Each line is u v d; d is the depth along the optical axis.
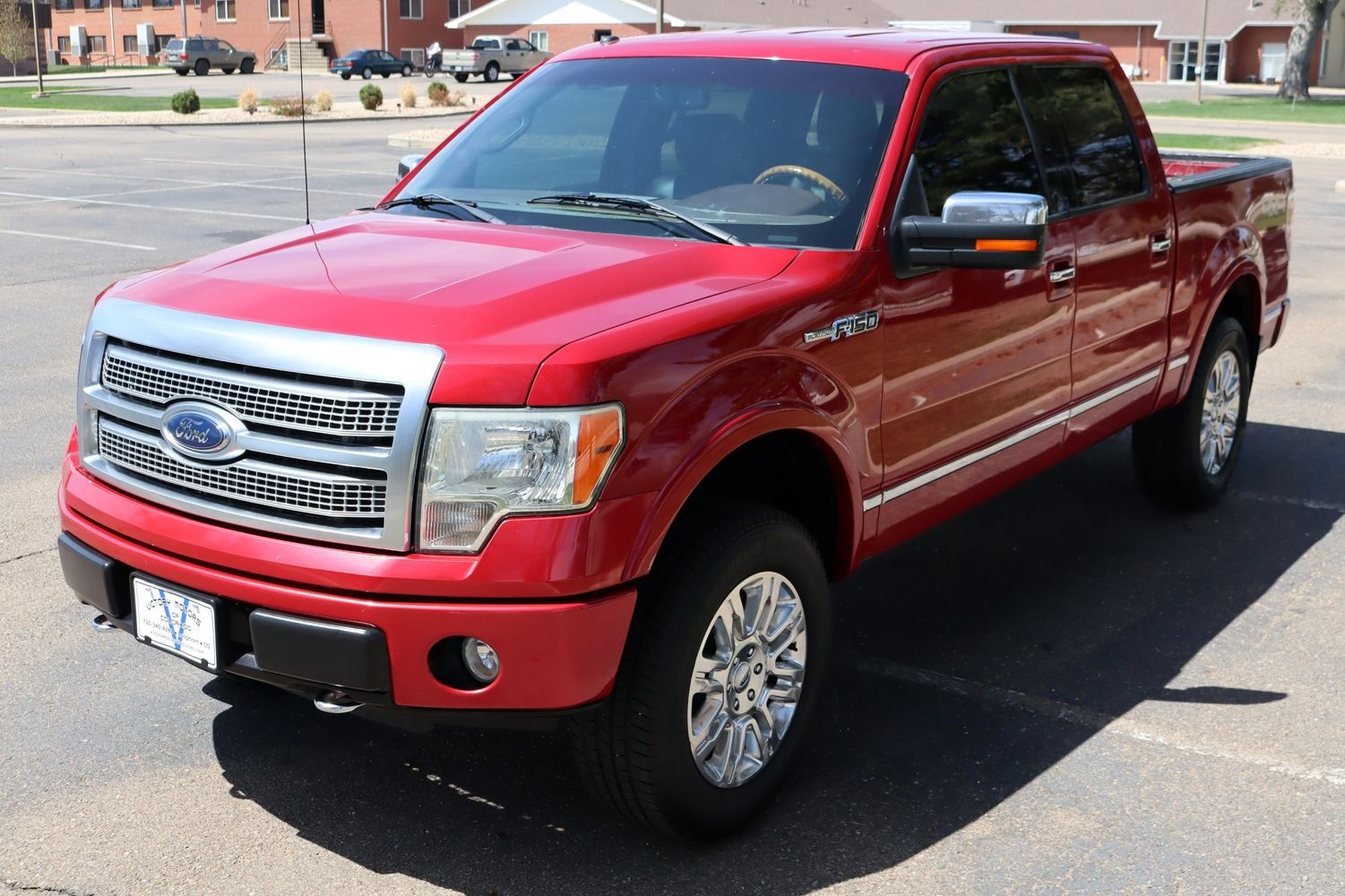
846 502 3.69
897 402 3.83
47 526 5.74
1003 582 5.31
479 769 3.82
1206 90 57.09
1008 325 4.27
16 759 3.81
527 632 2.91
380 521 2.96
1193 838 3.49
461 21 61.69
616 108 4.34
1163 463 5.93
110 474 3.36
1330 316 10.95
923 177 3.98
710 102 4.22
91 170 22.69
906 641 4.74
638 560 3.00
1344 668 4.55
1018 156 4.47
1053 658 4.61
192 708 4.16
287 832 3.47
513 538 2.90
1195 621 4.94
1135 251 5.03
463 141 4.57
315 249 3.67
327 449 2.96
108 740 3.94
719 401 3.17
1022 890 3.25
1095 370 4.89
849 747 3.96
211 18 72.75
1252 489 6.54
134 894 3.19
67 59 82.25
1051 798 3.68
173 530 3.16
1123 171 5.04
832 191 3.84
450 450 2.90
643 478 3.00
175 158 25.19
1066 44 4.94
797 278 3.54
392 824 3.52
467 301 3.14
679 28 52.41
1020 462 4.54
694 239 3.79
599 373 2.93
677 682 3.12
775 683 3.55
